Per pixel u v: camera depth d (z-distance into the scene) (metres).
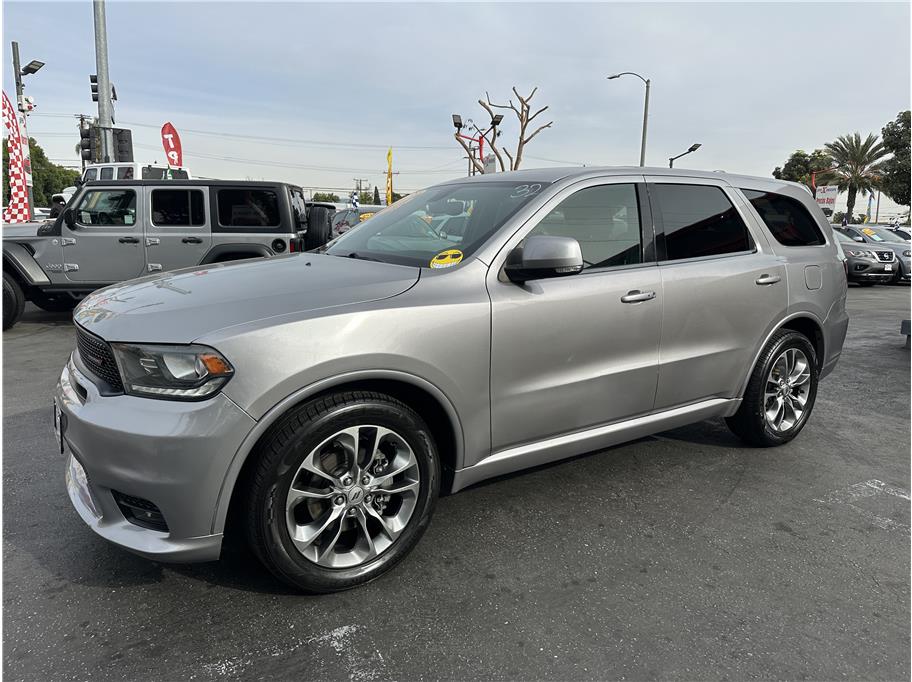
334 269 2.82
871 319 9.91
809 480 3.59
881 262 14.98
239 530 2.37
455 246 2.88
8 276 7.63
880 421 4.68
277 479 2.23
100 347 2.31
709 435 4.27
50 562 2.65
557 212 2.97
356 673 2.05
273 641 2.19
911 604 2.47
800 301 3.85
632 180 3.29
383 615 2.34
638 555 2.78
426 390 2.50
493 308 2.64
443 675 2.04
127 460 2.13
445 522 3.03
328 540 2.42
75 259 7.80
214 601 2.41
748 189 3.82
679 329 3.28
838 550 2.86
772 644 2.22
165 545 2.20
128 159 14.02
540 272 2.70
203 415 2.11
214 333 2.15
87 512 2.38
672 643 2.21
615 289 3.01
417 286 2.56
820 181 44.81
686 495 3.36
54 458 3.77
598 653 2.16
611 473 3.62
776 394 3.91
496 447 2.79
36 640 2.18
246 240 7.93
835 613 2.40
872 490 3.48
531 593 2.48
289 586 2.49
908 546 2.90
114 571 2.59
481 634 2.24
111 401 2.21
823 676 2.07
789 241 3.96
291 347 2.20
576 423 3.01
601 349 2.99
